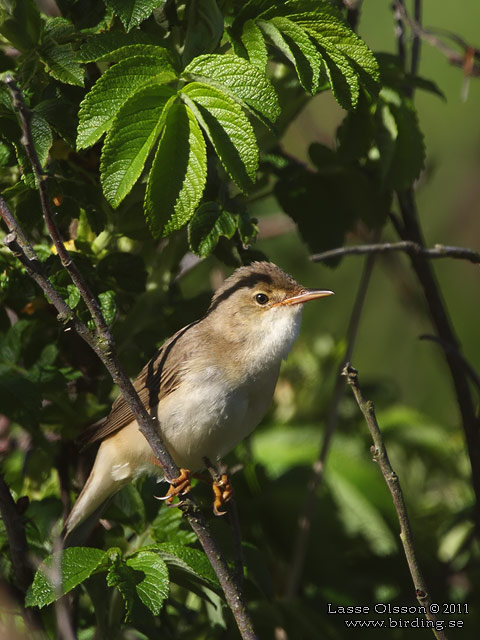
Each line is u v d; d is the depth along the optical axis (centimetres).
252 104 586
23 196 667
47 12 744
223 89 577
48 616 697
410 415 1078
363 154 796
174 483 578
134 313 744
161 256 747
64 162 686
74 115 634
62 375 706
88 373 757
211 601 673
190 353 737
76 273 544
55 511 718
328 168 816
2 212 555
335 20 653
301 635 764
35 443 757
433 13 1416
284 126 782
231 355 739
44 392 698
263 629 769
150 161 640
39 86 657
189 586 674
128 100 568
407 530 576
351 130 795
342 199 818
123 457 724
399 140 792
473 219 1416
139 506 725
